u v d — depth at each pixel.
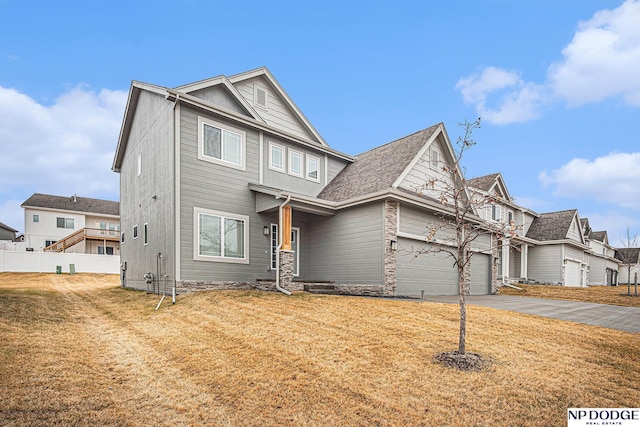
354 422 4.17
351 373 5.40
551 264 25.66
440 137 16.25
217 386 5.03
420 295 14.30
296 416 4.28
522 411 4.42
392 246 12.96
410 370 5.51
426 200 13.91
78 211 35.38
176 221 11.71
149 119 14.36
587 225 32.31
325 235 14.94
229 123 13.41
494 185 24.03
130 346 6.80
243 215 13.48
